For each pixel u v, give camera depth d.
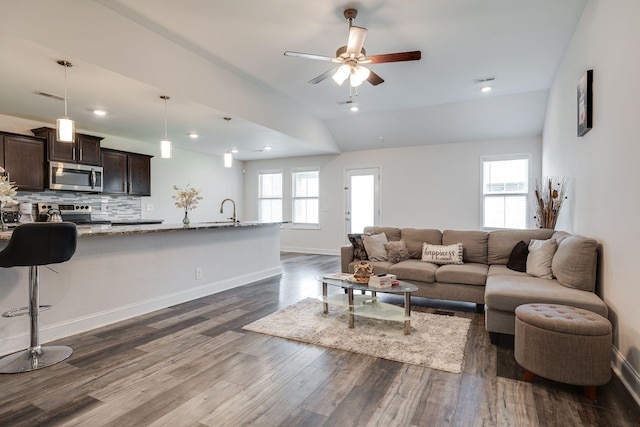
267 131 5.64
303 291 4.63
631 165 2.17
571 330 2.04
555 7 3.12
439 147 7.17
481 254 4.20
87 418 1.85
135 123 5.09
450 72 4.60
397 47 3.86
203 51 3.95
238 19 3.27
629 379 2.16
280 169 8.88
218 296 4.37
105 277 3.30
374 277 3.19
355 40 2.91
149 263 3.72
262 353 2.67
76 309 3.08
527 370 2.21
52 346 2.76
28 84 3.50
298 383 2.22
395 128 6.96
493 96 5.65
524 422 1.83
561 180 4.31
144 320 3.43
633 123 2.13
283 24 3.36
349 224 8.11
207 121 4.98
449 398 2.05
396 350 2.71
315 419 1.85
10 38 2.59
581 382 2.04
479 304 3.69
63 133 2.96
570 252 2.83
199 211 7.79
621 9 2.31
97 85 3.53
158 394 2.09
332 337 2.98
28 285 2.76
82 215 5.43
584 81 3.03
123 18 3.23
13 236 2.27
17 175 4.61
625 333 2.25
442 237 4.52
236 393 2.11
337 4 3.04
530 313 2.23
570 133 3.79
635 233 2.11
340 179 8.17
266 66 4.36
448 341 2.88
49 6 2.72
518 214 6.52
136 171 6.09
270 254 5.67
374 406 1.97
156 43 3.55
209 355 2.63
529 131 6.29
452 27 3.45
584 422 1.83
